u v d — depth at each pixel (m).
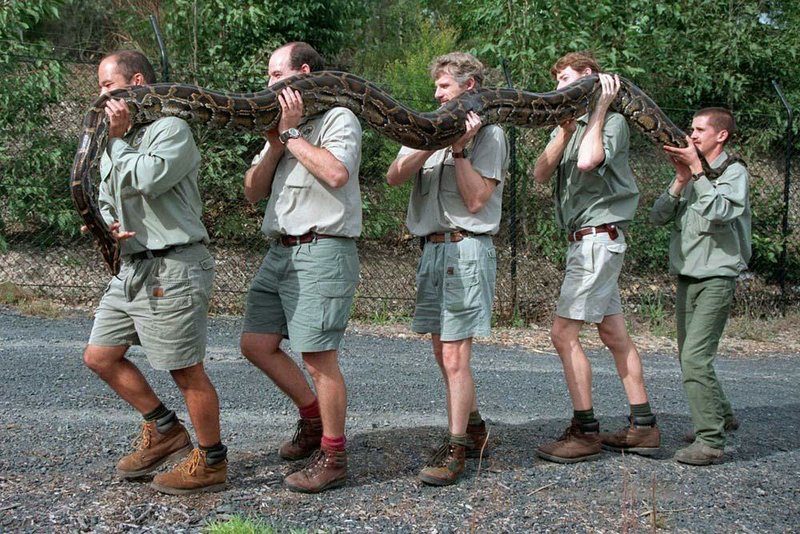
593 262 5.62
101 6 17.78
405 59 16.58
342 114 4.82
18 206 11.02
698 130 5.99
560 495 4.94
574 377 5.64
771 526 4.63
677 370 9.27
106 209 4.69
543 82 12.50
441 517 4.48
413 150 5.35
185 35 13.88
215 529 3.98
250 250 12.02
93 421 5.89
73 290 10.76
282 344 8.88
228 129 5.05
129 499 4.46
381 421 6.34
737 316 12.78
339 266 4.74
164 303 4.44
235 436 5.78
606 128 5.75
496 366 8.80
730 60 15.12
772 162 14.53
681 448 6.10
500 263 11.84
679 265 5.99
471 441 5.59
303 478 4.74
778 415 7.35
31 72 11.01
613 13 13.45
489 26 13.98
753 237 12.98
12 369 7.18
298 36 14.70
